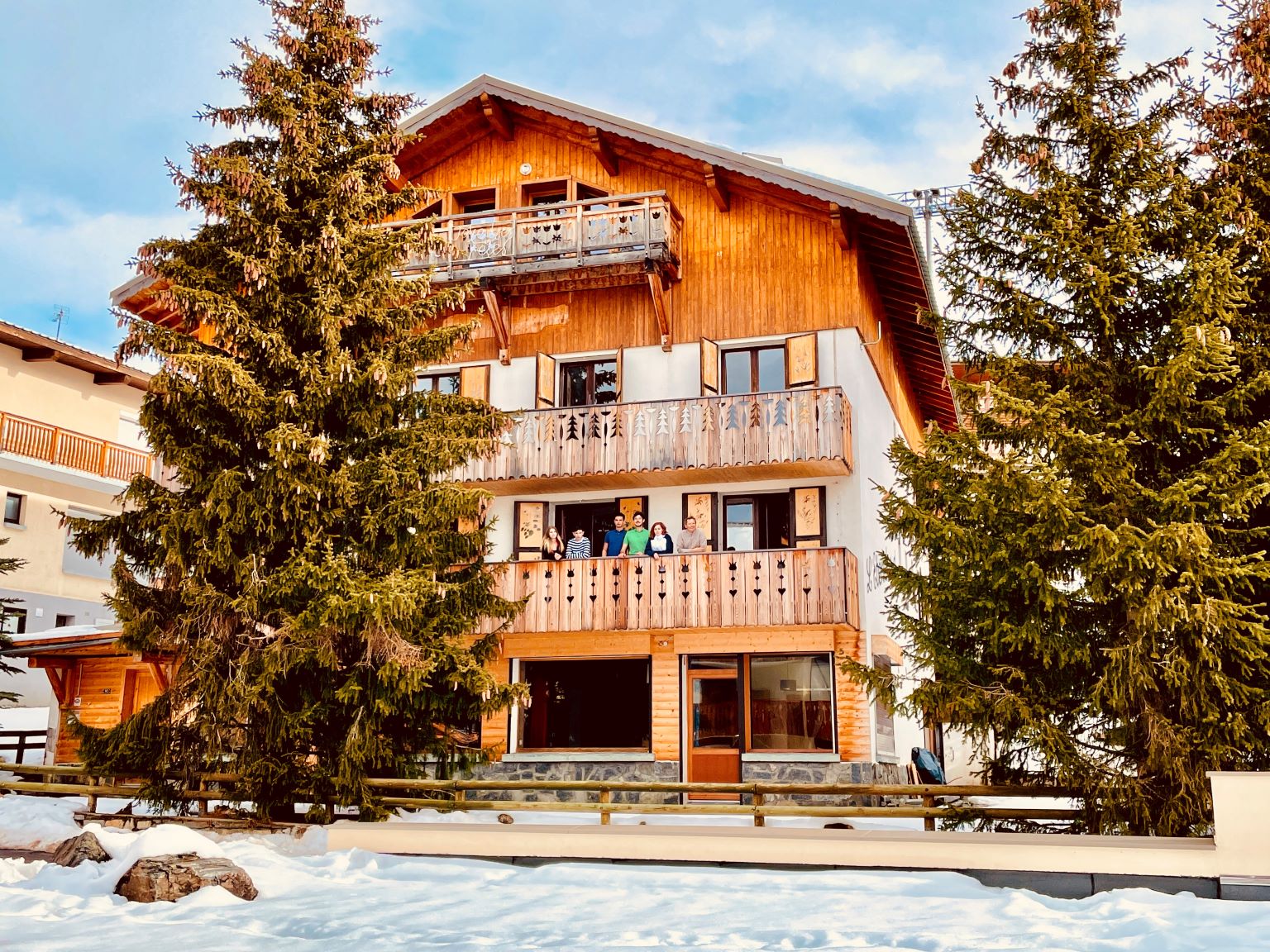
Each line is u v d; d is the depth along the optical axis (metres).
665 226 22.52
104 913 9.66
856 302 22.27
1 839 13.92
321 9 16.52
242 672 14.02
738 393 21.92
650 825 12.32
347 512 15.32
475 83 24.30
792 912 9.54
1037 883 10.60
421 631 15.27
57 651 22.02
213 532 14.81
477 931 8.95
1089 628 13.43
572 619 21.52
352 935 8.83
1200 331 12.35
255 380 15.30
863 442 22.20
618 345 23.55
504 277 23.34
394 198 16.78
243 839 13.56
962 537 13.31
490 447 15.91
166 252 15.74
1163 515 12.89
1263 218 13.84
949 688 13.24
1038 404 13.75
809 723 21.00
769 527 22.38
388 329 16.34
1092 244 13.73
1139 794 12.34
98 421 34.69
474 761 16.22
